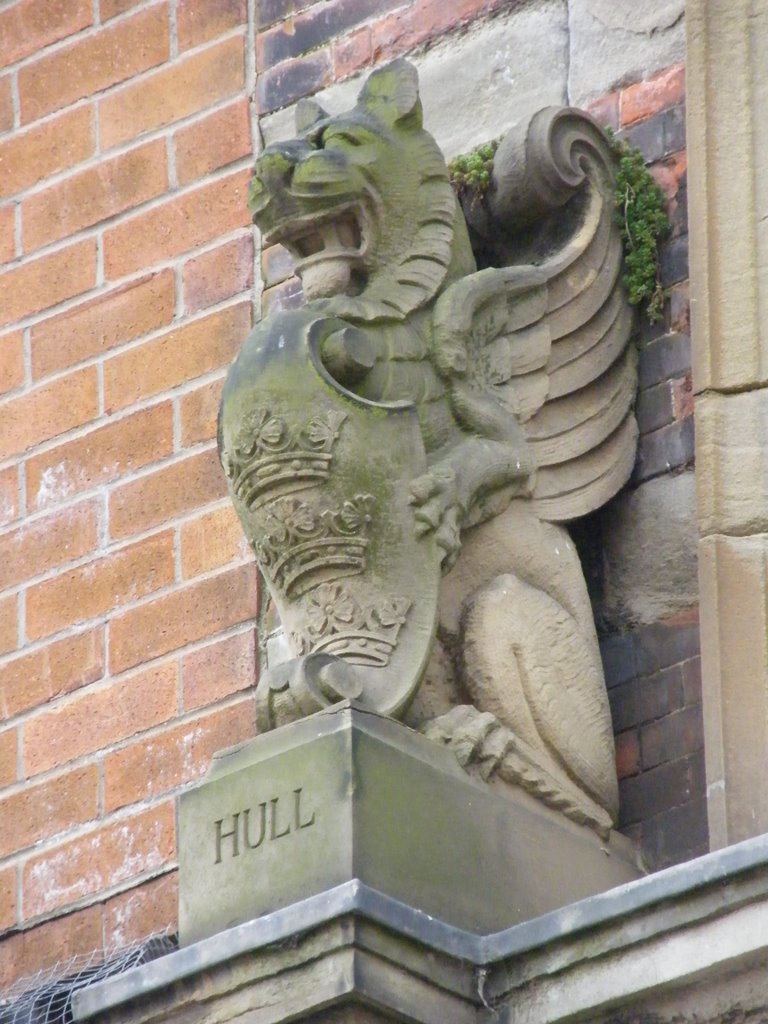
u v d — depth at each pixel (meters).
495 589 11.86
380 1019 10.55
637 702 12.20
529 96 13.42
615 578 12.42
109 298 14.31
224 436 11.70
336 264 12.09
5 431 14.38
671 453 12.44
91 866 13.28
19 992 13.16
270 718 11.21
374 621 11.42
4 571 14.12
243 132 14.23
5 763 13.73
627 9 13.27
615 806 11.83
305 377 11.59
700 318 11.97
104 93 14.70
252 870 10.96
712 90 12.25
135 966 12.47
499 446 12.04
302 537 11.47
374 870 10.78
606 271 12.63
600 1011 10.56
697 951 10.33
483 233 12.87
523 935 10.68
